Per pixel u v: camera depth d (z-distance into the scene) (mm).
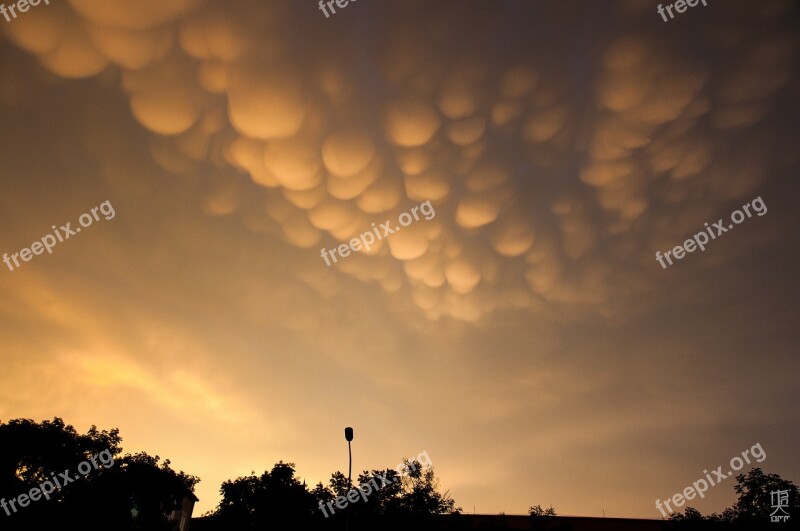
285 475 21438
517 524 34375
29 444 18922
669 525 21672
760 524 18984
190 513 30766
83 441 20375
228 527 20578
